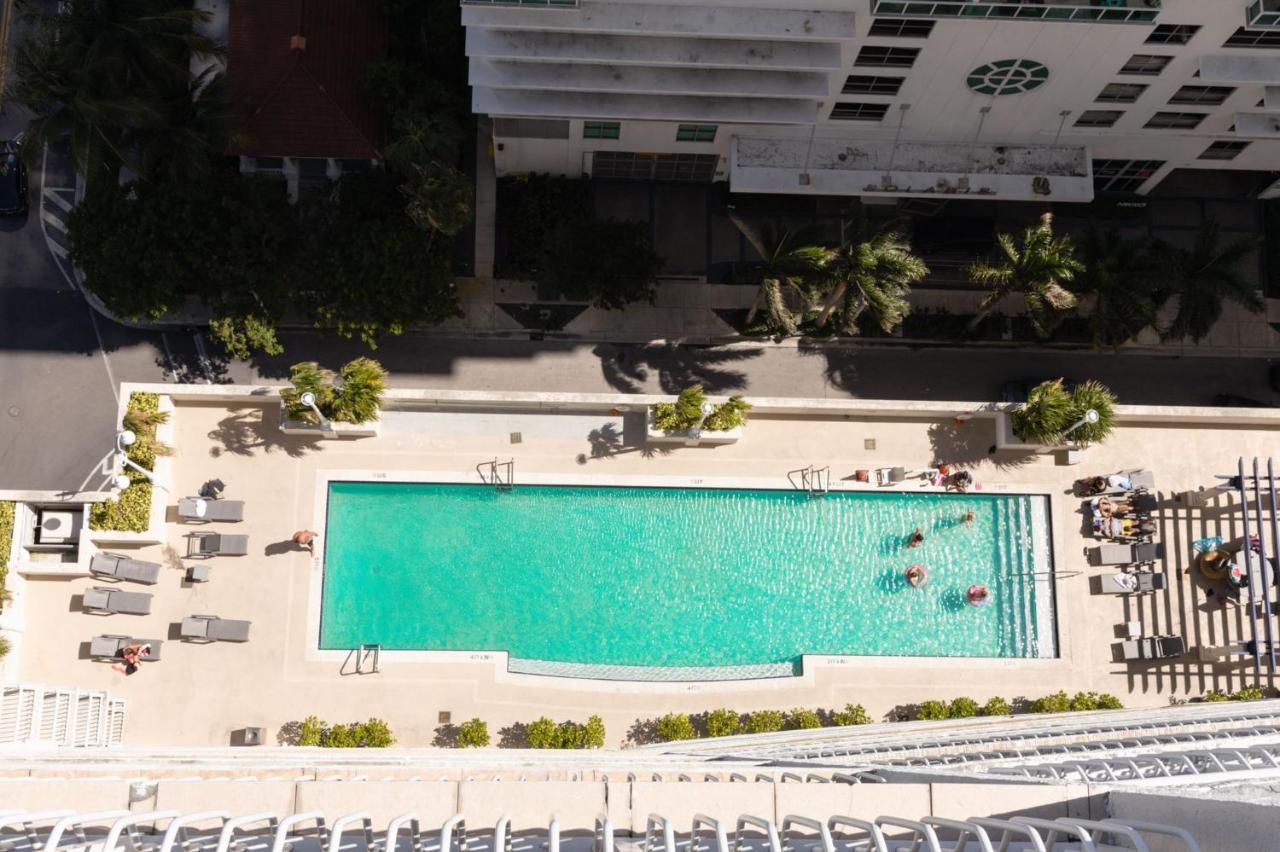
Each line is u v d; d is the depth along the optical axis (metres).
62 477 38.41
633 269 37.47
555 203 40.25
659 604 35.91
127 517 34.12
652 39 32.38
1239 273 35.59
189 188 35.09
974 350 40.72
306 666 34.59
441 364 39.59
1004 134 37.41
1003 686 35.69
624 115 34.88
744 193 39.72
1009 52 32.09
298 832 18.02
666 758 27.27
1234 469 37.12
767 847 17.14
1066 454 36.84
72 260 35.97
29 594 34.62
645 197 40.75
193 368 39.03
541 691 34.91
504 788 18.38
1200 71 32.19
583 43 32.34
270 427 35.91
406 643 35.12
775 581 36.16
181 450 35.56
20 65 33.09
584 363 39.94
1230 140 37.88
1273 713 29.88
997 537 36.56
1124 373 40.75
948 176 37.53
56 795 18.20
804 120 35.12
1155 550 35.72
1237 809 12.76
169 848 13.84
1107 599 36.22
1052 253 34.09
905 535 36.50
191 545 35.09
